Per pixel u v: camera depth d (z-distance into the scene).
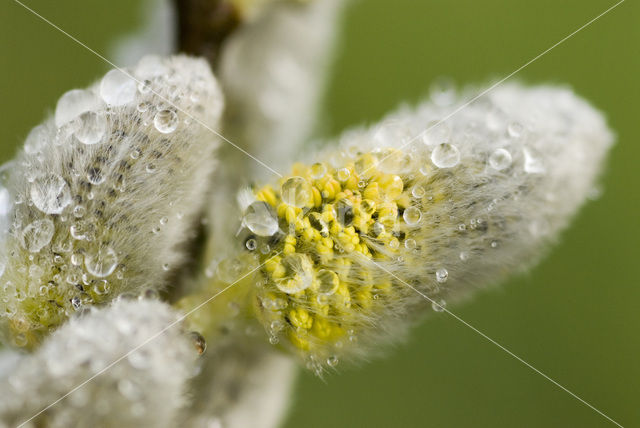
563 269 0.17
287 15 0.15
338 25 0.15
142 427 0.12
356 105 0.19
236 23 0.15
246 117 0.15
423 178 0.13
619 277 0.17
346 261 0.13
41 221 0.13
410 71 0.19
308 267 0.13
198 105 0.13
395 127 0.13
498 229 0.13
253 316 0.13
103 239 0.13
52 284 0.13
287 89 0.15
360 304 0.13
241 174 0.15
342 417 0.16
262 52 0.15
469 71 0.19
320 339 0.13
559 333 0.17
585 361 0.17
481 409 0.16
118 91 0.13
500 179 0.13
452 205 0.13
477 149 0.13
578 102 0.14
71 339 0.12
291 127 0.15
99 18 0.17
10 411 0.12
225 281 0.13
